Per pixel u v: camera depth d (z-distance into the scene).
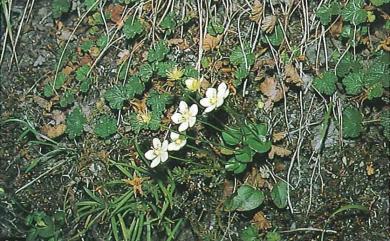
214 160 0.52
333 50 0.52
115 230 0.52
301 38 0.52
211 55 0.53
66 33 0.57
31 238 0.54
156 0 0.53
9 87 0.58
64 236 0.54
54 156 0.57
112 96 0.53
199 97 0.52
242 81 0.53
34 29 0.59
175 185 0.53
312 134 0.53
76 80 0.56
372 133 0.52
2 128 0.58
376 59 0.50
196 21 0.54
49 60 0.58
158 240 0.55
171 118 0.50
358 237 0.53
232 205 0.51
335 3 0.50
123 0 0.54
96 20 0.56
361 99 0.52
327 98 0.52
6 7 0.57
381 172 0.53
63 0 0.57
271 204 0.53
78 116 0.55
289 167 0.53
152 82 0.54
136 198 0.54
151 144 0.54
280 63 0.52
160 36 0.54
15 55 0.58
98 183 0.55
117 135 0.55
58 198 0.56
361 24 0.51
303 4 0.52
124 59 0.55
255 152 0.51
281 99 0.53
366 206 0.53
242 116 0.52
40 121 0.58
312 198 0.53
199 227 0.54
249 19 0.53
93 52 0.56
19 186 0.57
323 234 0.52
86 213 0.54
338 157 0.53
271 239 0.52
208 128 0.53
